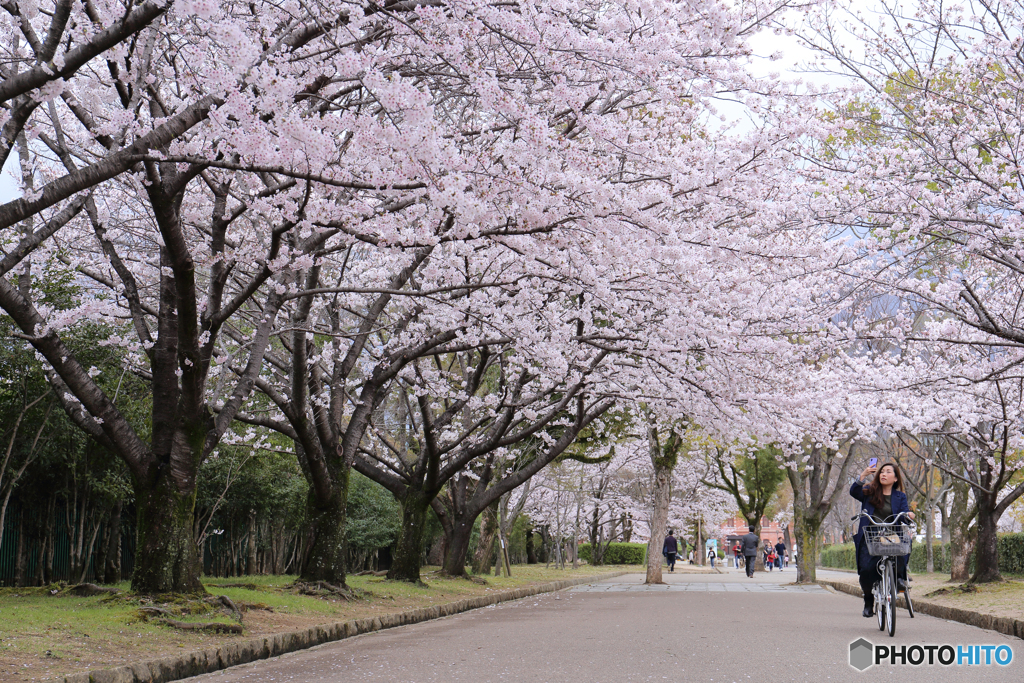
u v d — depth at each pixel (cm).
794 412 1588
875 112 1206
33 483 1462
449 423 1925
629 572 4003
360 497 2438
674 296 1215
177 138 771
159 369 1041
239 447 1773
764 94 886
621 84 946
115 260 1112
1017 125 992
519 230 847
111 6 761
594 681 630
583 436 2319
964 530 1872
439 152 669
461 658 770
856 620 1174
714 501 4769
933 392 1503
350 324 2039
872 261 1109
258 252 1131
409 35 770
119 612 895
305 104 895
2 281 931
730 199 1091
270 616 1011
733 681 630
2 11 944
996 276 1283
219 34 565
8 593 1155
